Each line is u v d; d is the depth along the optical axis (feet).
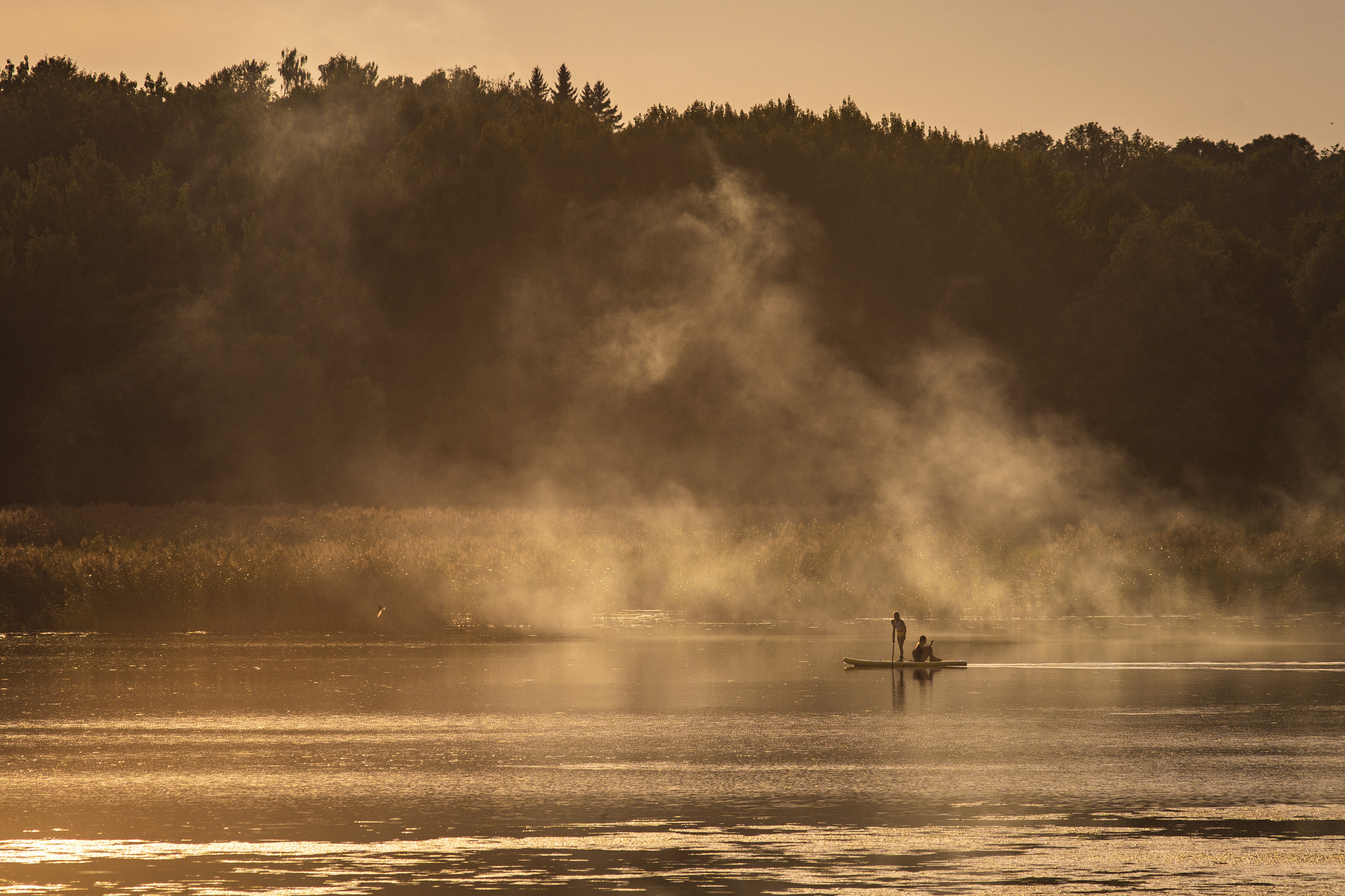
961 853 153.07
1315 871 145.18
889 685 299.79
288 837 161.27
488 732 235.81
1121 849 154.51
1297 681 306.55
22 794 184.96
